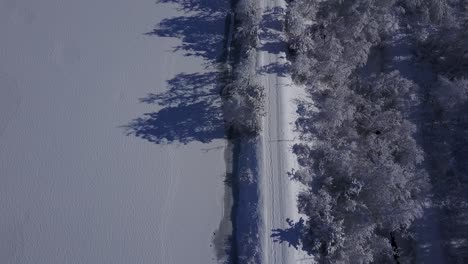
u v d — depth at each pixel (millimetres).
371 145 18734
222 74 20062
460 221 18328
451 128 20000
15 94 19812
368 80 20266
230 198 18062
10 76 20172
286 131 18516
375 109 19562
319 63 19922
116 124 19188
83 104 19609
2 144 18875
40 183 18188
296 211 17328
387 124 19281
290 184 17672
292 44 20000
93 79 20078
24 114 19453
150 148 18734
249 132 18484
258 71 19484
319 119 19016
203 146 18797
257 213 17281
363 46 19984
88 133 19062
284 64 19703
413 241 18125
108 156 18625
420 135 19781
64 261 17016
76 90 19891
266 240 16859
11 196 17953
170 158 18578
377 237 17469
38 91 19891
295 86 19625
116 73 20156
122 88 19859
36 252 17125
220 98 19562
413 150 18359
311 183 17953
